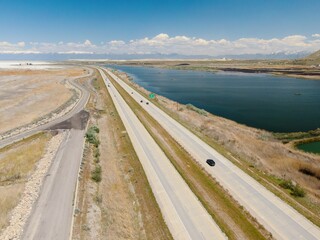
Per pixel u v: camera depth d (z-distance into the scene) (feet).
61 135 190.29
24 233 88.63
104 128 217.56
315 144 205.77
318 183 138.21
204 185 124.36
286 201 112.57
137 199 116.47
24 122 225.35
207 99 399.85
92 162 147.84
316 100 382.63
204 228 95.81
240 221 99.76
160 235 93.15
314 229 96.37
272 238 91.76
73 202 105.91
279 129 249.34
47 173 130.31
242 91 473.26
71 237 87.30
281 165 155.74
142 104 310.04
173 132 203.51
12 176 129.08
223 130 219.41
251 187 123.75
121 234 93.76
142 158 155.02
